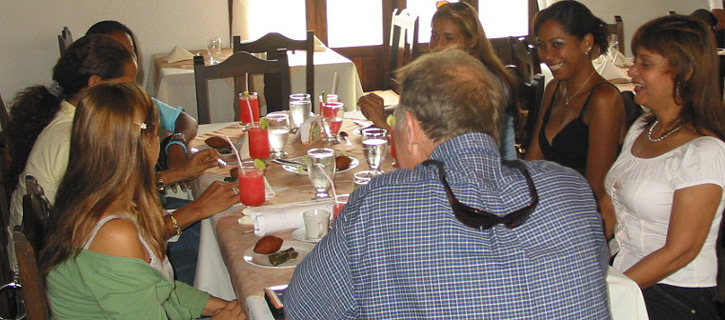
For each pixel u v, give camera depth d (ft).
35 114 6.94
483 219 3.21
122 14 16.43
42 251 4.86
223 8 17.13
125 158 4.84
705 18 16.31
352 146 8.55
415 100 3.46
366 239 3.31
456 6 8.30
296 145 8.64
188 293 5.81
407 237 3.23
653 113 5.79
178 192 9.41
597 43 7.27
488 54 8.25
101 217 4.77
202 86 10.87
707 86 5.21
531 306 3.22
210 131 9.50
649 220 5.53
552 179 3.48
